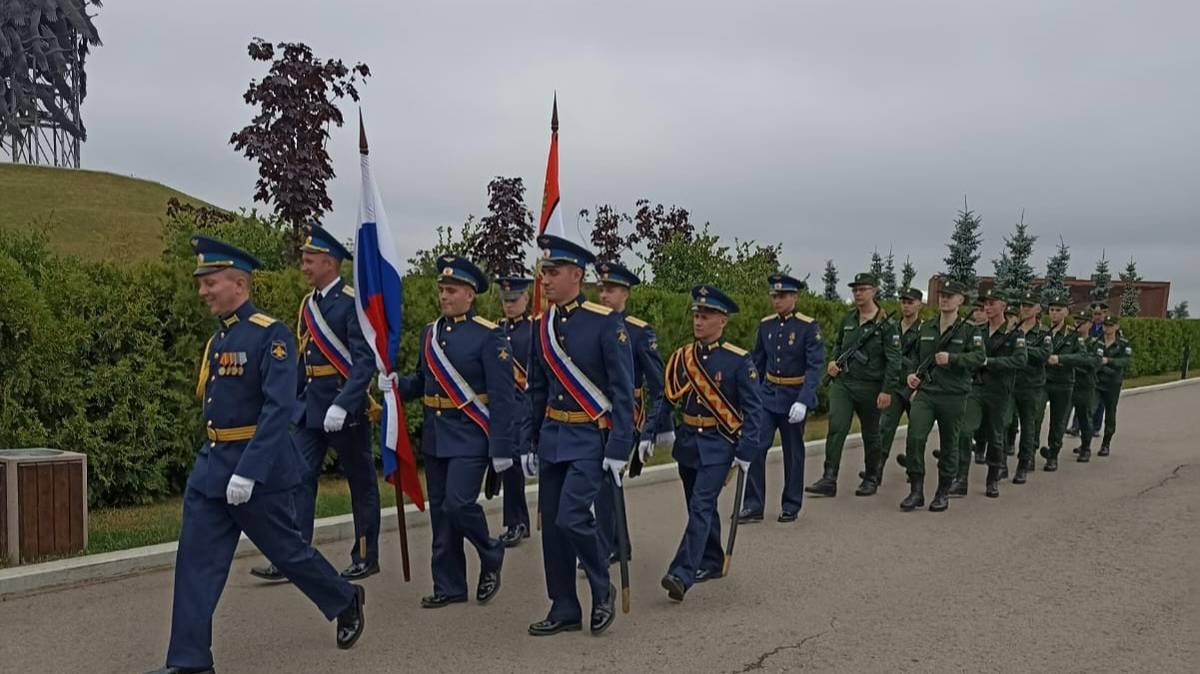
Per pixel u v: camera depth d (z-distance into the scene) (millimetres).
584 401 5418
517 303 7723
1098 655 5211
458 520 5723
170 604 5746
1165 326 31109
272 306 9023
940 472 9094
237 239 12102
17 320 7043
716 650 5199
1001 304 9781
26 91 51000
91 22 55000
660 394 7219
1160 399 21969
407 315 10031
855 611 5918
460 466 5750
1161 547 7602
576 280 5543
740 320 14703
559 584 5461
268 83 11703
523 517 7707
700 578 6535
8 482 6102
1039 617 5840
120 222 35969
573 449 5371
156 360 8195
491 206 14672
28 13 51312
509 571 6762
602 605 5445
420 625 5531
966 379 8977
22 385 7195
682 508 8945
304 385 6410
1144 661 5129
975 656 5176
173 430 8281
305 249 6410
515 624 5574
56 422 7566
